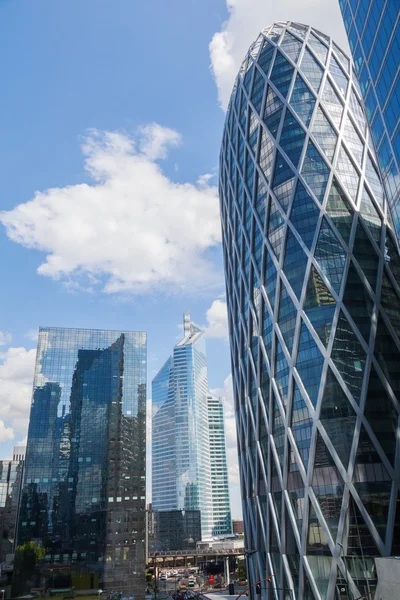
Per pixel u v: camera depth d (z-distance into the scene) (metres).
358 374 75.62
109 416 150.88
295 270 88.38
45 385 152.25
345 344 78.06
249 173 110.12
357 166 93.50
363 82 62.03
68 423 148.38
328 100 100.88
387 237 88.62
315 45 111.38
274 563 81.19
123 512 138.12
